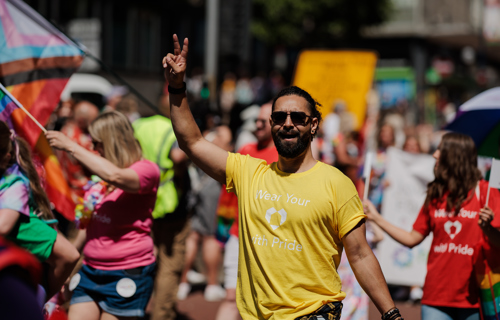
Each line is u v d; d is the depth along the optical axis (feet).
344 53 54.85
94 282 20.34
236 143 46.93
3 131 15.80
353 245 15.02
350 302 24.31
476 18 179.01
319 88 55.36
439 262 21.29
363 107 54.19
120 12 114.11
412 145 43.52
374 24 124.77
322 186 15.02
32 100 20.93
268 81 124.36
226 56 54.34
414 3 156.76
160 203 28.84
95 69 108.58
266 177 15.65
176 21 128.67
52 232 16.75
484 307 20.43
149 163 20.90
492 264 20.17
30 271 9.05
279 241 14.90
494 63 199.62
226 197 32.40
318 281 14.79
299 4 118.21
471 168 21.29
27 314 8.76
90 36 108.78
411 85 143.13
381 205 39.78
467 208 21.03
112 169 19.57
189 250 38.29
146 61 122.11
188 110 16.28
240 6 53.72
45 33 21.45
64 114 33.71
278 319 14.71
